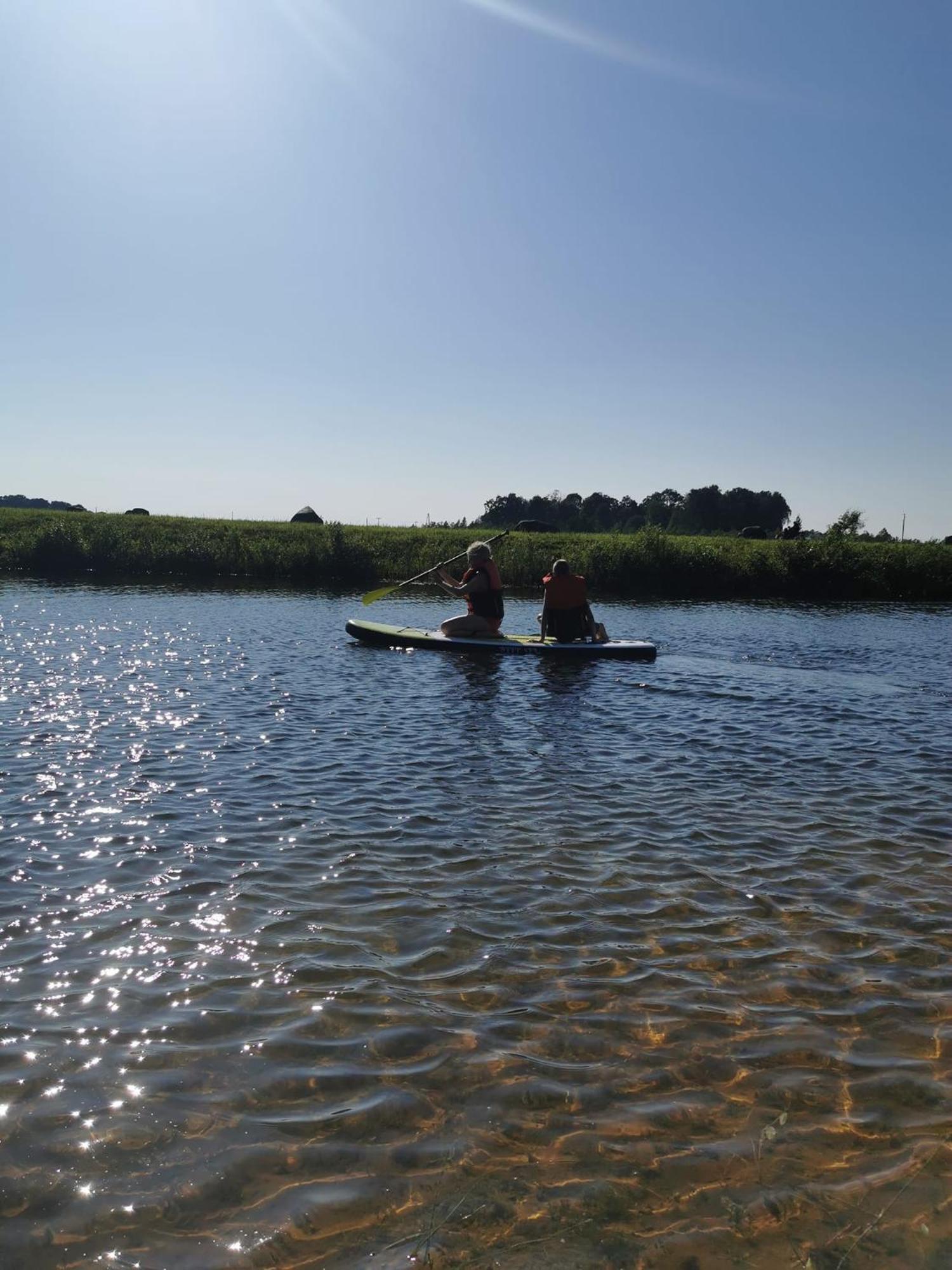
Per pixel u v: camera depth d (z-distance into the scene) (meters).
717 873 5.46
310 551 30.95
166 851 5.59
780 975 4.27
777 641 17.53
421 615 20.89
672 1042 3.71
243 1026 3.76
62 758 7.57
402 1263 2.59
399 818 6.31
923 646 17.00
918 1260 2.62
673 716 9.97
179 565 30.84
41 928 4.55
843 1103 3.35
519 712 9.98
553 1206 2.82
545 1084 3.43
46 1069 3.44
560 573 14.71
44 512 40.50
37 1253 2.60
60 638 14.77
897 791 7.21
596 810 6.59
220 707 9.75
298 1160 3.01
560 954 4.43
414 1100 3.32
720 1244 2.68
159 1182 2.89
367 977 4.17
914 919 4.89
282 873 5.30
